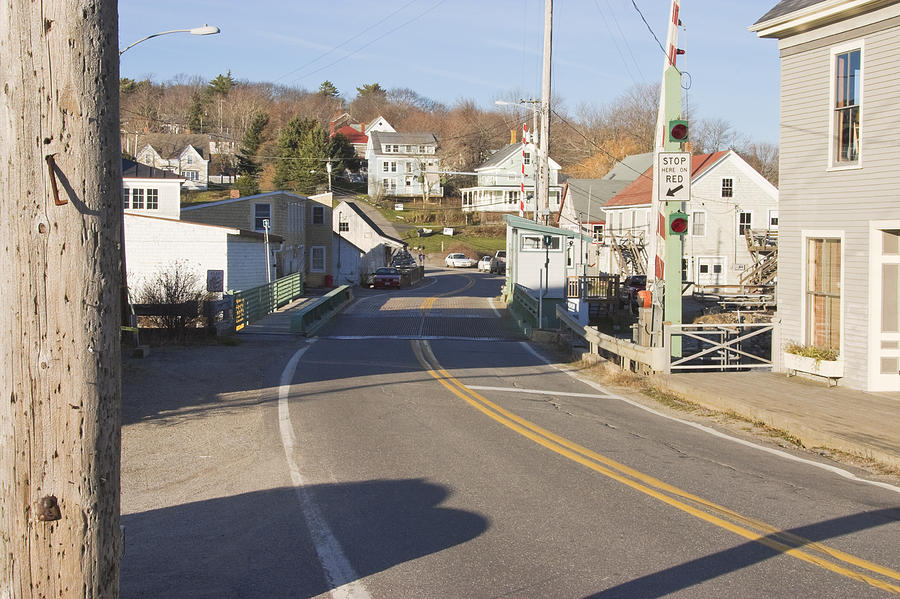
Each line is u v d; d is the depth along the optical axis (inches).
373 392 565.3
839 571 219.5
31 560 117.0
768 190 2011.6
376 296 1776.6
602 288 1775.3
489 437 412.5
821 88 582.2
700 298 1502.2
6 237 114.3
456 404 520.4
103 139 118.6
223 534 256.8
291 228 1942.7
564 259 1403.8
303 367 693.3
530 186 2839.6
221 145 4862.2
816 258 597.3
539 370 731.4
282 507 286.5
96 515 119.8
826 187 577.9
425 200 4301.2
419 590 207.6
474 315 1328.7
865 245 542.6
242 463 355.3
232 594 205.9
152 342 826.2
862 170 546.6
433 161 4377.5
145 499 301.6
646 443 406.6
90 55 116.1
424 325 1178.6
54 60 113.7
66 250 115.0
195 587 210.8
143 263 1346.0
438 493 303.0
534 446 391.2
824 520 270.4
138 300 1002.1
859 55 555.5
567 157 4173.2
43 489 116.2
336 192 4092.0
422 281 2508.6
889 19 524.4
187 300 868.0
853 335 549.0
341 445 389.7
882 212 530.3
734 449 399.5
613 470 341.4
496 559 230.4
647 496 299.0
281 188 3646.7
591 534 252.8
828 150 575.2
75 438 116.9
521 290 1266.0
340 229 2588.6
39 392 115.3
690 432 445.1
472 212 4084.6
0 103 113.8
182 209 1749.5
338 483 319.3
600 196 2608.3
